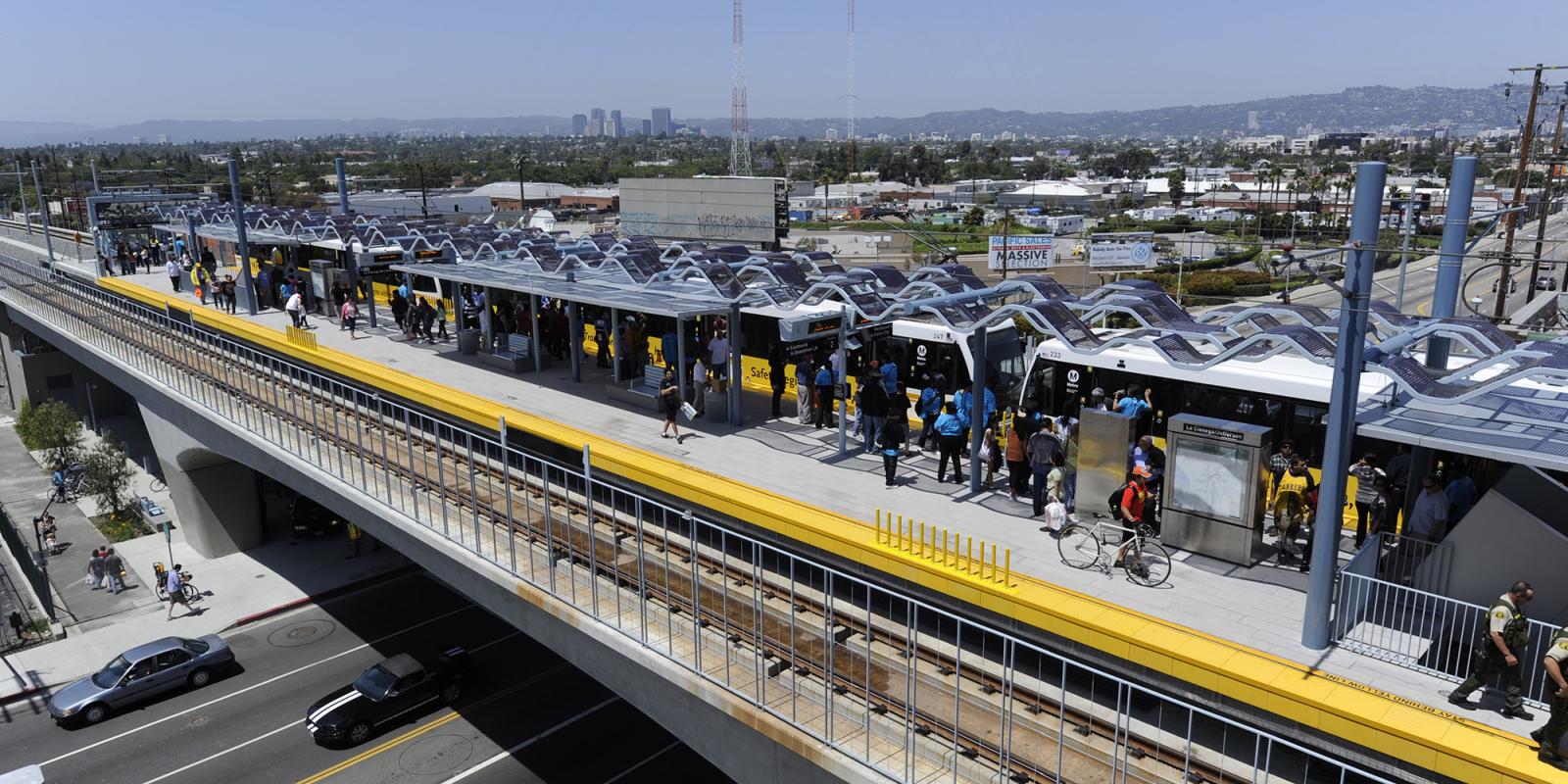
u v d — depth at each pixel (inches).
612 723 884.0
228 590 1216.8
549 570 631.2
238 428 1002.7
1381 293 2224.4
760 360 958.4
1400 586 426.6
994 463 653.9
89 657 1048.2
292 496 1414.9
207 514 1310.3
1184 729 445.1
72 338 1551.4
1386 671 413.7
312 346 1192.2
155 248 1926.7
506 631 1092.5
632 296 887.7
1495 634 363.9
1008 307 613.3
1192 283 2375.7
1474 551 432.1
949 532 579.5
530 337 1058.7
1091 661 449.1
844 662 522.9
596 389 967.0
